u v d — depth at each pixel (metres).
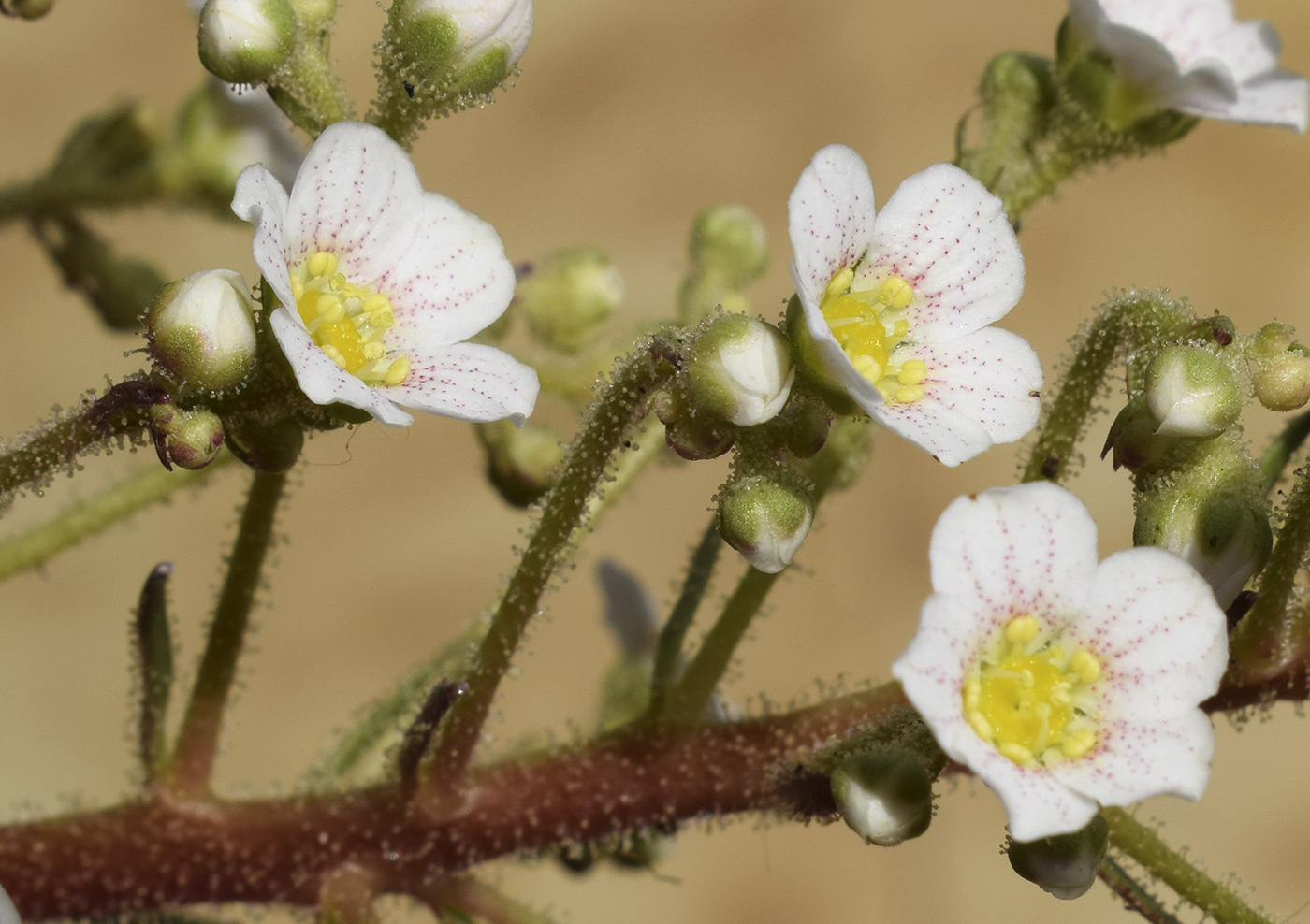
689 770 0.19
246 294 0.18
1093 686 0.18
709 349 0.18
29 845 0.19
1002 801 0.18
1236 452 0.19
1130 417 0.19
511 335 0.22
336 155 0.19
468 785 0.19
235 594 0.19
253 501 0.19
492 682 0.19
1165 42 0.21
